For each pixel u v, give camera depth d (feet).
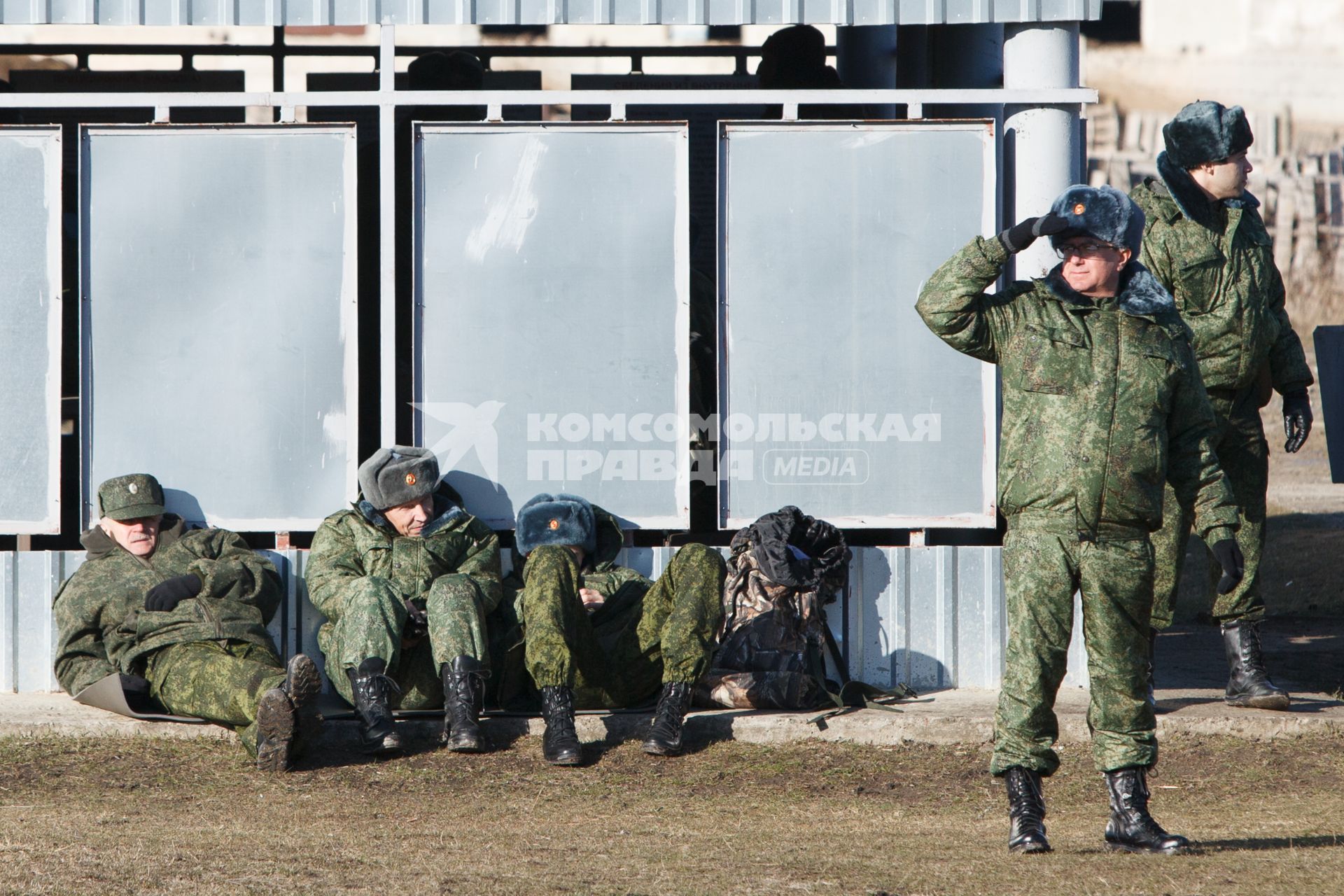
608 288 80.43
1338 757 69.41
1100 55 298.35
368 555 72.84
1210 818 58.49
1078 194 48.70
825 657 79.41
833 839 53.31
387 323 79.92
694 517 86.63
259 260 79.46
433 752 68.39
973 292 49.49
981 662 80.28
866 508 80.89
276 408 79.41
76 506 93.09
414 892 43.11
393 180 80.12
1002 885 43.91
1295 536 156.56
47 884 43.52
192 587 71.10
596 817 58.39
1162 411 49.24
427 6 79.41
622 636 72.33
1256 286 73.56
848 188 80.69
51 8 78.13
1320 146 287.07
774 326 80.79
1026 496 49.44
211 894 42.75
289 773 65.26
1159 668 90.68
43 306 79.15
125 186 79.00
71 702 74.84
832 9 80.84
